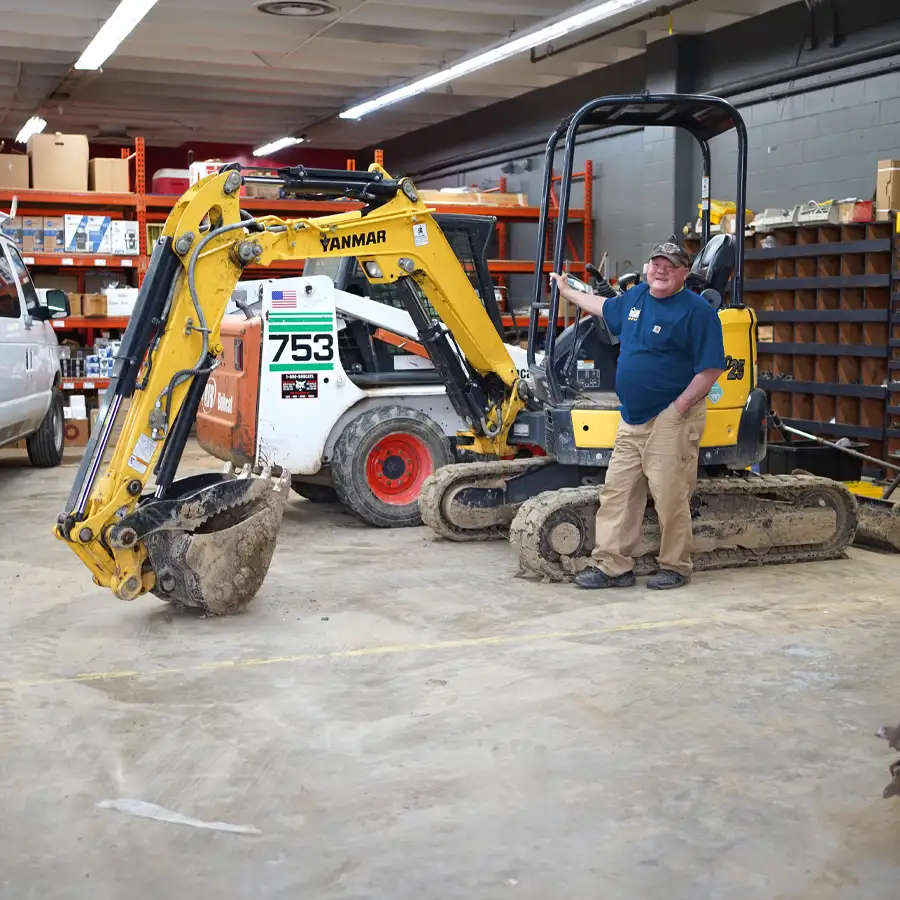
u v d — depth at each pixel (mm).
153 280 5289
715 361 5707
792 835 3270
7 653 4988
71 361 12836
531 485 7305
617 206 15500
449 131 20953
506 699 4367
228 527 5734
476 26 14203
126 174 13195
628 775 3674
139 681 4605
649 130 14586
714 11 12703
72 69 17266
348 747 3910
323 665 4797
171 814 3410
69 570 6605
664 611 5637
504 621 5465
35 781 3643
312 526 7965
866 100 11305
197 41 15188
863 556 6984
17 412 9289
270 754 3854
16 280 9633
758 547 6637
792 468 8406
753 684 4535
